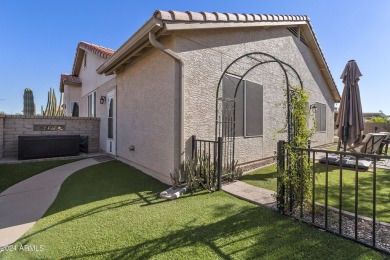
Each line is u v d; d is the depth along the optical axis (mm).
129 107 6621
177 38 4559
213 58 5344
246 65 6379
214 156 4469
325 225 2652
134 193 4141
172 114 4660
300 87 3617
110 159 7496
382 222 2855
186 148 4719
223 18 4996
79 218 3092
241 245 2379
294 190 3146
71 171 5895
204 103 5113
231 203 3598
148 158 5566
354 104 6465
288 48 8516
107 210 3348
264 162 7133
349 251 2240
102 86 9000
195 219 3016
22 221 3074
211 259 2156
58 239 2562
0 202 3783
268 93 7383
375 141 7387
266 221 2934
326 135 12602
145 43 4887
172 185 4340
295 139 3262
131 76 6484
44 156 7332
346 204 3498
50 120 8117
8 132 7309
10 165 6309
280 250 2273
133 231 2709
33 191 4344
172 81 4652
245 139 6379
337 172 5789
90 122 9055
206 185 4324
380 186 4469
